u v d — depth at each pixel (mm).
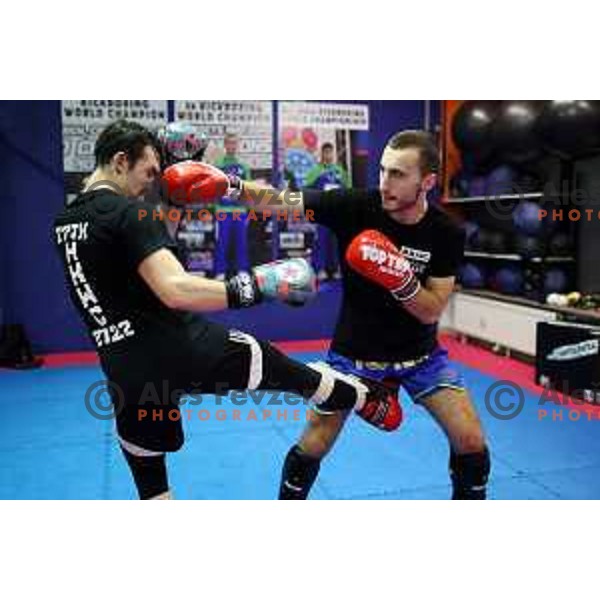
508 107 4660
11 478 2924
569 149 4211
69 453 3229
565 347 4105
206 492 2793
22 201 5156
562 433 3479
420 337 2055
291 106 5551
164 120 5297
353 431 3529
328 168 5695
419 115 5906
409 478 2924
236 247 5570
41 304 5312
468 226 5613
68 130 5152
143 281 1627
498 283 5367
